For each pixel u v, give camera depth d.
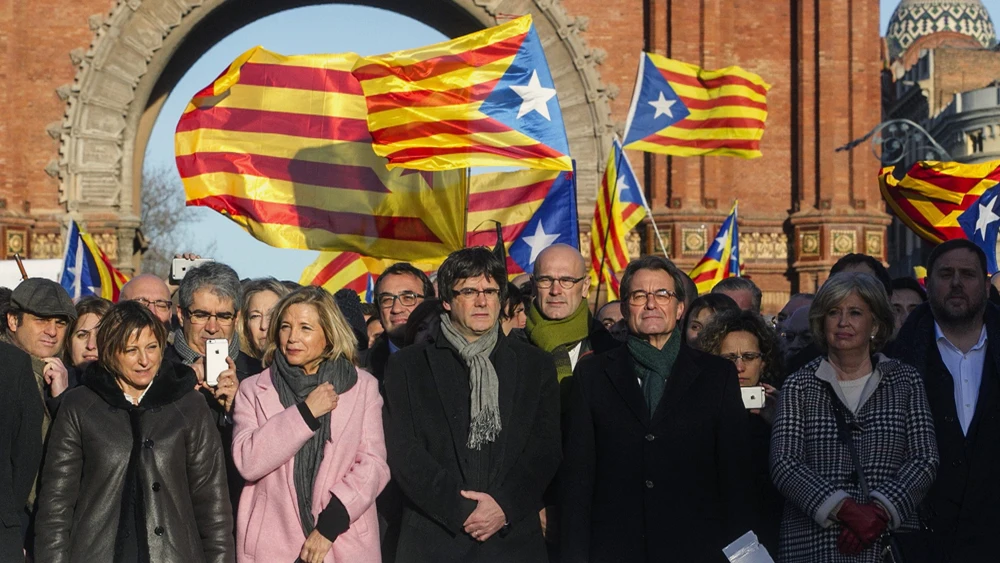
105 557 11.20
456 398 11.91
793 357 14.14
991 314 12.51
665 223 46.88
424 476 11.57
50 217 46.84
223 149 18.83
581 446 12.03
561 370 13.03
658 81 25.72
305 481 11.39
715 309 14.68
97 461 11.34
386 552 12.66
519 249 21.52
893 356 12.73
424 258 19.23
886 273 16.52
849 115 47.88
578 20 48.00
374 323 18.42
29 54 47.12
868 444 11.55
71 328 14.83
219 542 11.58
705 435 11.91
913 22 111.38
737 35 48.31
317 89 19.06
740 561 10.93
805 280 47.53
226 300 13.72
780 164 48.34
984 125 77.69
